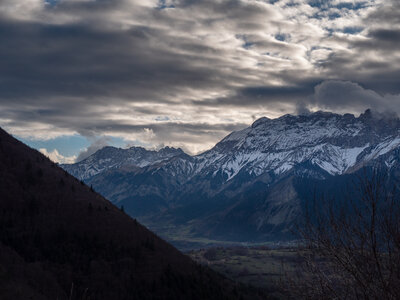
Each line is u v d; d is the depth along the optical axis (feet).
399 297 52.37
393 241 53.78
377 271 55.01
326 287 55.77
